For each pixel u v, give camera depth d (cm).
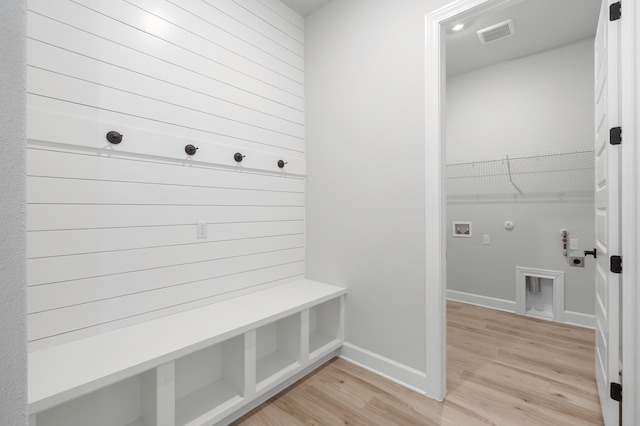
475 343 257
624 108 126
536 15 254
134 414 150
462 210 369
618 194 135
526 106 324
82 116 142
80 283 142
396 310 202
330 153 240
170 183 173
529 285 326
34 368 118
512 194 333
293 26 251
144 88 163
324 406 176
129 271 157
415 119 192
